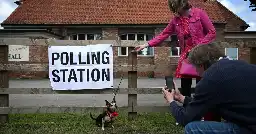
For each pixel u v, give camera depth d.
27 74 27.56
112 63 6.58
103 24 31.19
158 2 32.84
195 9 5.53
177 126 6.29
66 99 11.32
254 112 2.95
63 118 7.14
